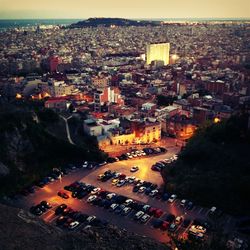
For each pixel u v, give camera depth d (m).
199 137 132.38
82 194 98.88
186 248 40.91
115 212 89.31
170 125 156.25
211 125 139.75
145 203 94.50
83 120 156.75
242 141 120.75
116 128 146.38
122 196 97.50
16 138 120.81
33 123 132.75
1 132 119.19
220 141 123.44
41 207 91.12
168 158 128.38
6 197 96.94
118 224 83.75
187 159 117.06
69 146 127.19
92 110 177.38
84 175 113.56
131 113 168.25
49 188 104.50
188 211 90.25
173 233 79.12
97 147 135.75
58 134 138.75
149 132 145.88
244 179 96.88
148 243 32.31
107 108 175.50
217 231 52.44
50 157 123.25
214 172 104.94
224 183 97.69
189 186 99.06
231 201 92.12
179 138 152.00
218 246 41.69
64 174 114.50
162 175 113.06
